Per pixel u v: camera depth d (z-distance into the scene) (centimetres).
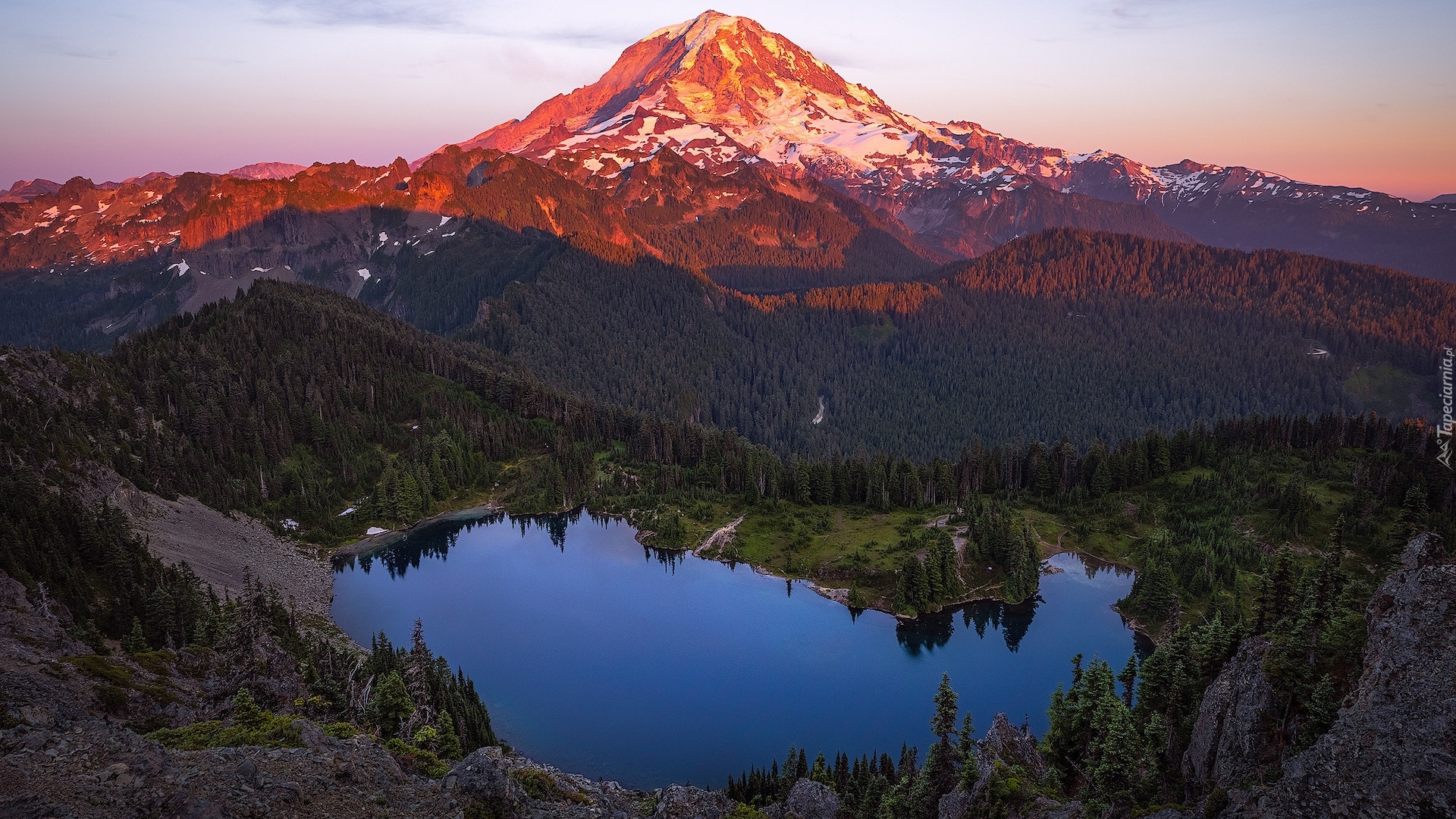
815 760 10088
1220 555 15162
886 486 19638
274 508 18425
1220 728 5488
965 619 14950
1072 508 18700
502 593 16250
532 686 12519
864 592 15912
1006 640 14188
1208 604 13725
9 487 11812
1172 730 6309
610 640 14212
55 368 17900
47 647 7656
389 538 19075
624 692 12369
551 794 5738
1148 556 16350
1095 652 13700
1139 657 13500
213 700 7556
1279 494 16688
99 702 6400
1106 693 7044
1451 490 15462
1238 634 6588
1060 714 7375
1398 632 4253
